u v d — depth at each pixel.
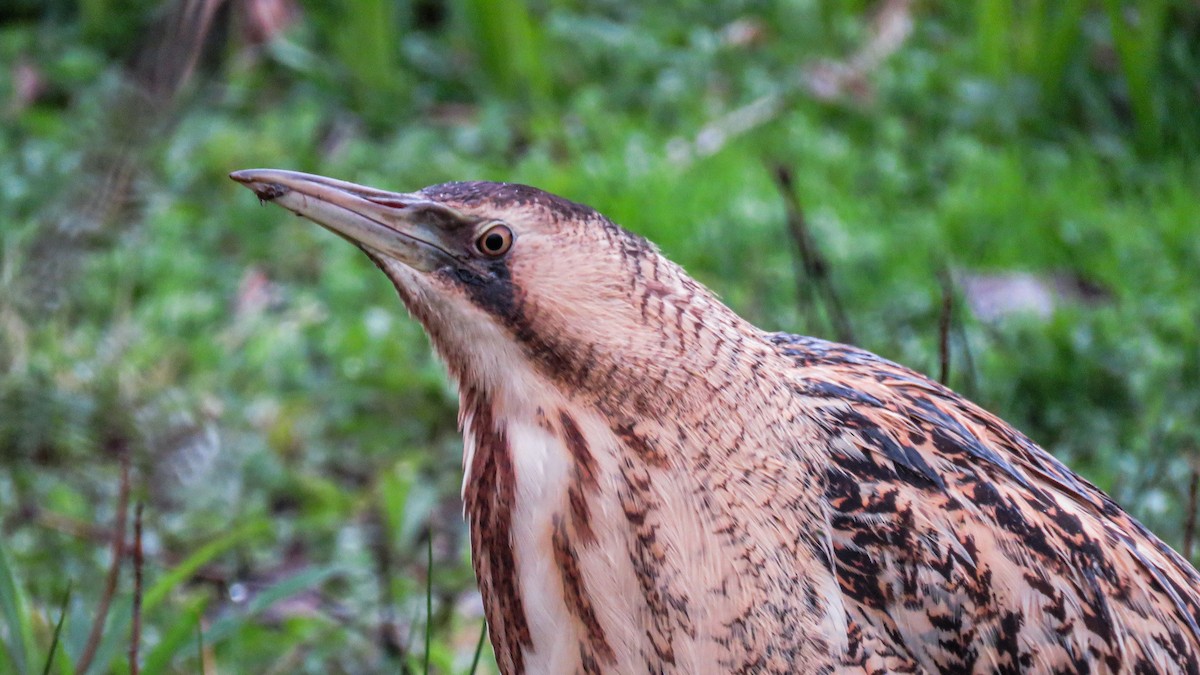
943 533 5.59
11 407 10.05
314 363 12.30
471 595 9.77
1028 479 5.88
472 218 5.37
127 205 10.49
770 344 5.83
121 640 8.01
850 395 5.89
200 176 14.30
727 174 14.52
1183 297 12.70
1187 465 9.86
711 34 17.19
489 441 5.54
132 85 9.39
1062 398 11.16
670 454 5.37
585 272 5.36
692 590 5.39
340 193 5.46
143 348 11.64
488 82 16.56
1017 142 15.50
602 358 5.35
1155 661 5.74
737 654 5.43
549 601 5.48
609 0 18.12
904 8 17.42
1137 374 11.16
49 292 10.45
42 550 9.45
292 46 16.42
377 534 10.42
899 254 13.27
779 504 5.48
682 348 5.40
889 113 16.08
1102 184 14.76
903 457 5.69
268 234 13.79
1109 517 6.04
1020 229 13.66
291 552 10.18
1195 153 15.39
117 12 16.56
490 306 5.39
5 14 17.42
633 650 5.44
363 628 9.13
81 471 10.15
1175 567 6.05
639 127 15.75
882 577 5.57
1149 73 15.39
